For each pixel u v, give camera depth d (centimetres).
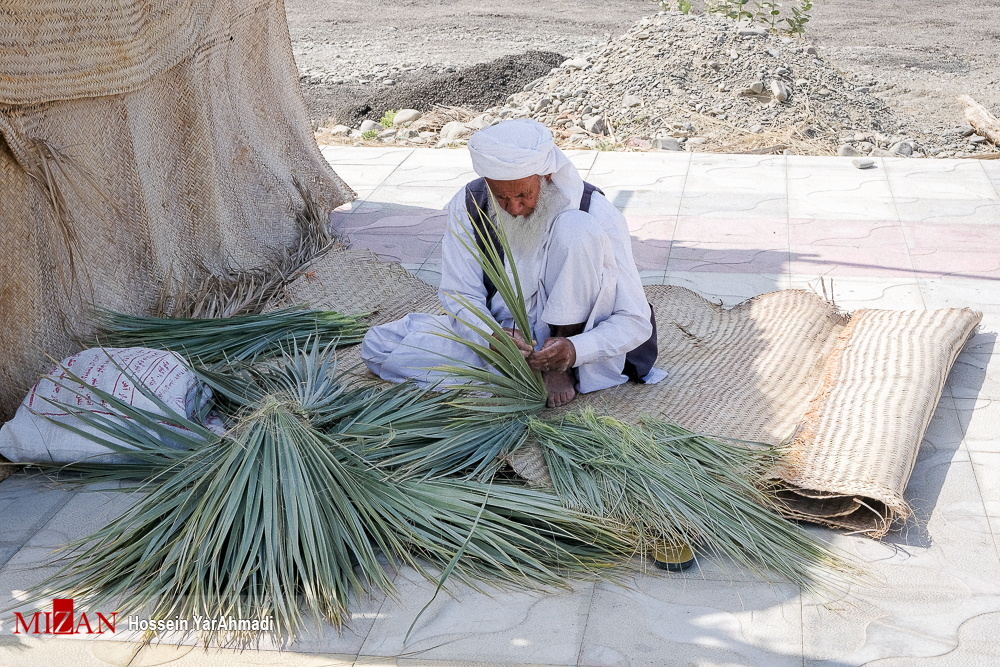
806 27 1253
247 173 488
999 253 479
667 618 242
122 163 392
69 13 349
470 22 1329
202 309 414
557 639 237
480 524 264
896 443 287
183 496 267
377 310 421
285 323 390
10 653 236
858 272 463
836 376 338
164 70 408
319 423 299
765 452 291
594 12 1393
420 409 307
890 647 230
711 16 930
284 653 235
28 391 341
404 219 559
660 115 790
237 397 323
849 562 260
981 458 306
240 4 472
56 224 354
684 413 325
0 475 312
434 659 231
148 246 411
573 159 673
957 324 360
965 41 1187
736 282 458
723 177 621
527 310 322
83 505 298
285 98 530
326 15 1395
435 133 816
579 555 264
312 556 247
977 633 233
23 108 336
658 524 262
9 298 335
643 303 323
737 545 266
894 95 943
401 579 260
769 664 226
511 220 307
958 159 640
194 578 248
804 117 786
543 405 318
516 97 892
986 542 267
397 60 1110
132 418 304
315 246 487
